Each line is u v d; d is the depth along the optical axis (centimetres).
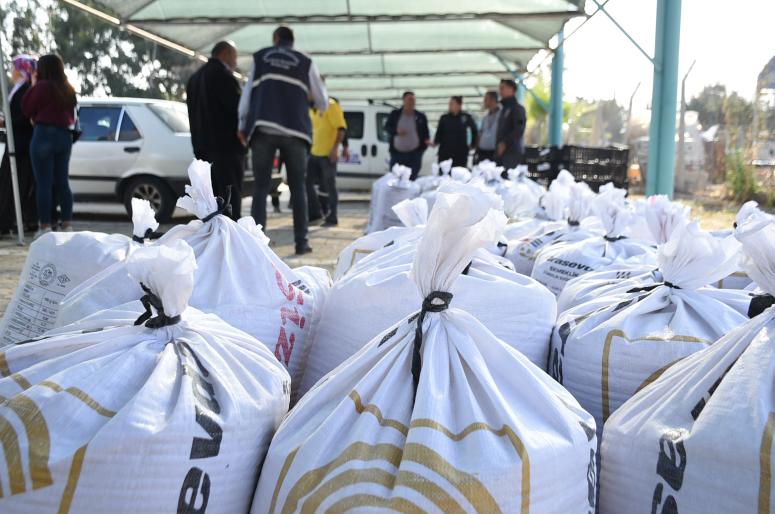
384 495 142
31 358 174
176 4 1011
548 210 479
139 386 161
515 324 237
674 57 852
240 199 699
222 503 159
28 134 797
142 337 173
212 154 677
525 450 149
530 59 1502
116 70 4234
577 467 159
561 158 1120
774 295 185
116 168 1009
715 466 155
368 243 343
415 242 291
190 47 1260
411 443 149
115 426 148
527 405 167
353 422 160
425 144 1143
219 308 236
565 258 343
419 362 169
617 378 221
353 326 242
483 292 237
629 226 374
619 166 1140
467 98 2455
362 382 166
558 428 163
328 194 1045
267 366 184
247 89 672
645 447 173
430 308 175
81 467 145
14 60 807
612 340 224
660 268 253
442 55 1519
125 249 282
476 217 169
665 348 216
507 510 144
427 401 157
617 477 179
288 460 157
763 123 1127
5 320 294
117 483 146
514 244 407
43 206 750
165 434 149
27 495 145
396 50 1370
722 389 164
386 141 1585
